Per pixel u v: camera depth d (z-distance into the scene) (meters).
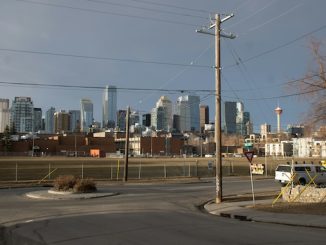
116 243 11.95
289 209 21.31
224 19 28.08
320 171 40.59
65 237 13.06
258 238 12.89
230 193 33.50
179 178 52.38
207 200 28.30
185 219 18.09
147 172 64.56
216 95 27.67
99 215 19.19
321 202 23.64
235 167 81.81
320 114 28.61
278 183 44.97
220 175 26.89
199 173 63.41
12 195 29.89
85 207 22.66
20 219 17.73
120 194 31.19
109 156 175.88
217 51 27.97
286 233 14.07
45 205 23.58
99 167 74.19
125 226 15.54
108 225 15.80
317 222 16.78
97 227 15.25
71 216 18.75
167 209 22.64
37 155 176.12
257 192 34.06
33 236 13.38
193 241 12.27
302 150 149.25
